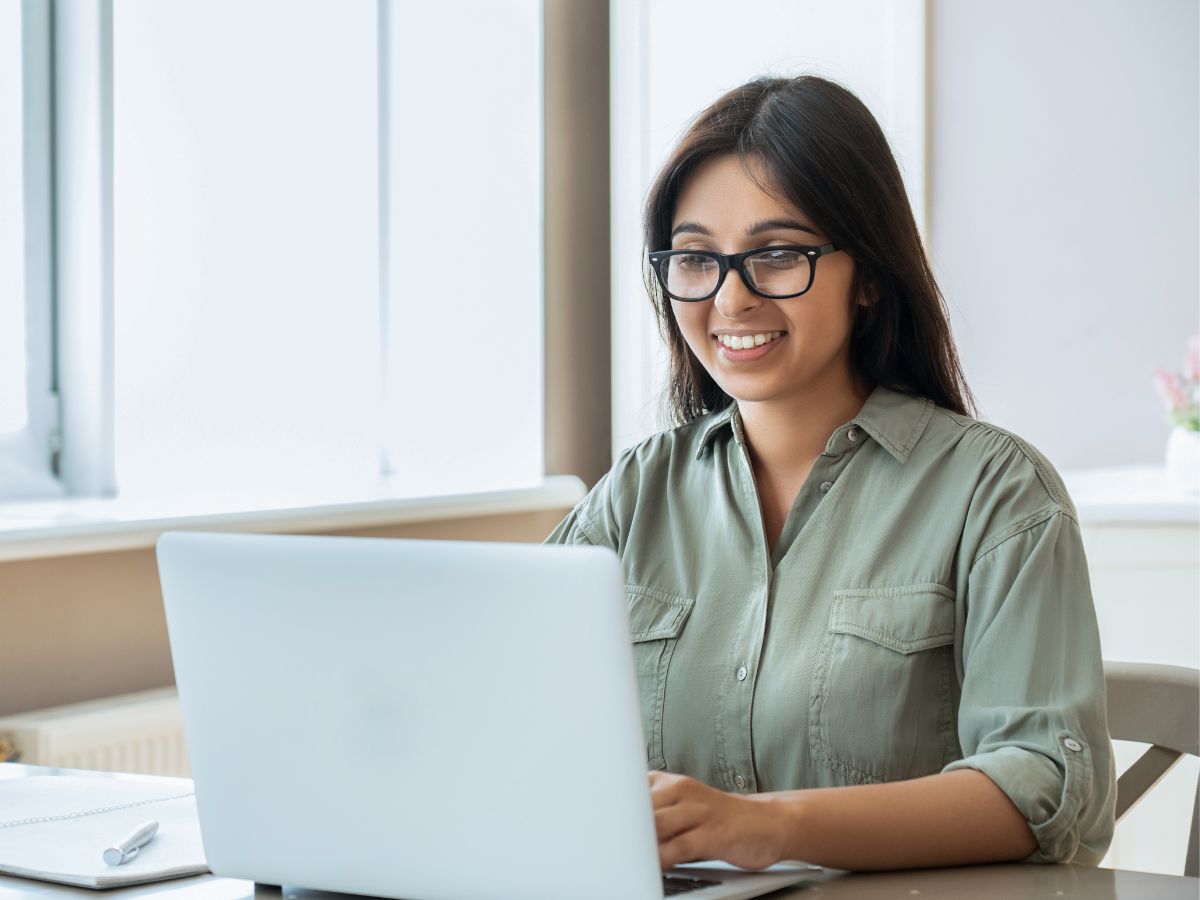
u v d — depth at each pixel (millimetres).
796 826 1037
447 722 935
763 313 1372
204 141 2637
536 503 2959
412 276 2990
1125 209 4309
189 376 2625
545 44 3055
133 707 2146
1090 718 1194
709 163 1407
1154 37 4270
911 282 1419
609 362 3217
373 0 2887
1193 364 3186
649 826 886
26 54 2426
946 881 1060
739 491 1473
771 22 3430
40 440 2473
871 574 1347
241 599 997
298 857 1010
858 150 1374
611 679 878
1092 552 2883
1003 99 4242
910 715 1298
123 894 1048
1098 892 1025
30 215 2445
